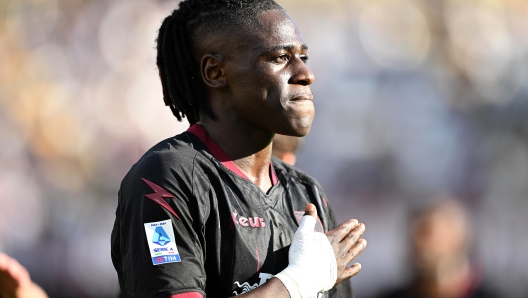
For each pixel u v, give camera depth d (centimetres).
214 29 754
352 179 2777
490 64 3322
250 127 761
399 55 3278
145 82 3303
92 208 2992
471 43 3356
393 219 2691
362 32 3294
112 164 3114
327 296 802
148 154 731
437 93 3081
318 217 812
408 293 1445
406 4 3381
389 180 2773
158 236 678
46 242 2844
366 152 2814
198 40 766
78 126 3219
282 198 786
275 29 738
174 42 782
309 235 718
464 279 1463
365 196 2755
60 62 3397
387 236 2625
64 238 2853
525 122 3042
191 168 712
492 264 2497
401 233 2600
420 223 1423
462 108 3056
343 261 723
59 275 2769
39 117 3250
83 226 2911
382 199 2744
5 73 3397
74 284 2738
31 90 3334
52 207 2961
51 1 3500
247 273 700
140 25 3441
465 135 2948
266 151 777
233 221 709
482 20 3428
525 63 3381
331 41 3250
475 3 3456
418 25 3372
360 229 755
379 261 2509
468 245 1515
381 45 3281
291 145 1216
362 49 3262
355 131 2852
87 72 3359
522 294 2442
